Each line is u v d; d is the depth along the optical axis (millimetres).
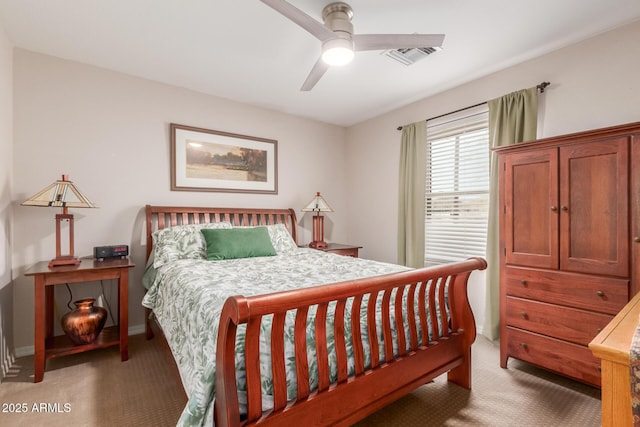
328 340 1307
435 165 3342
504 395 1863
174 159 3047
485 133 2885
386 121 3844
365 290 1289
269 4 1470
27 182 2400
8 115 2240
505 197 2225
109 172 2738
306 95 3303
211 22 2037
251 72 2766
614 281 1729
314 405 1191
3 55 2141
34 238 2428
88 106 2645
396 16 1957
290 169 3900
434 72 2760
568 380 2033
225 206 3377
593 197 1810
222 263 2400
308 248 3402
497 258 2652
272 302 1018
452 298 1895
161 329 2195
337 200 4344
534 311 2057
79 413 1668
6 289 2189
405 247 3518
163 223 2908
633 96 2027
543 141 1996
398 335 1541
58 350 2129
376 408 1400
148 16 1979
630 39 2039
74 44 2328
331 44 1748
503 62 2574
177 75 2836
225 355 1008
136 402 1770
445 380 2047
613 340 872
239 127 3482
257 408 1071
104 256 2494
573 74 2289
